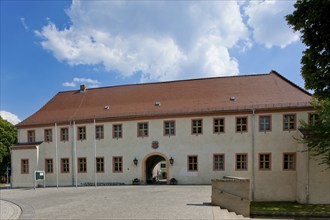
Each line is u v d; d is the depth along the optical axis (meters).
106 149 28.58
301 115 24.00
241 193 13.43
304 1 14.94
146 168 28.16
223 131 25.75
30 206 15.01
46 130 31.06
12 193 23.31
